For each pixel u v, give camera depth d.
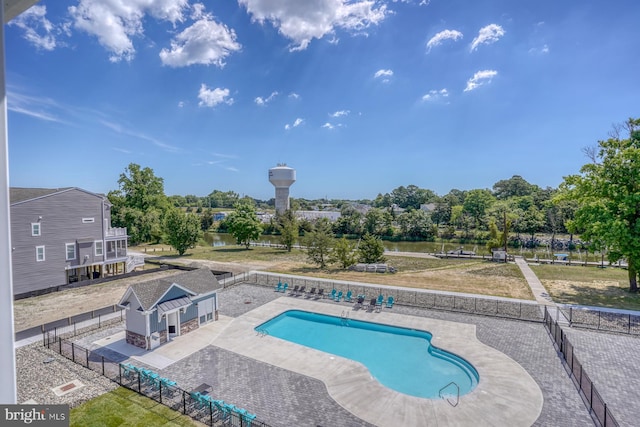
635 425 11.45
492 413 12.34
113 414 12.20
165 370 15.38
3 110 2.23
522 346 17.66
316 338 19.84
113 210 61.50
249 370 15.44
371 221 74.12
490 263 40.31
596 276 32.50
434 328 20.19
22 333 18.78
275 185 93.00
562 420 11.88
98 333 19.34
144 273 34.78
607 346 17.39
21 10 2.51
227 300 25.73
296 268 37.38
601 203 26.16
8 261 2.24
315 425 11.76
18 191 29.62
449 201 89.44
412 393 14.40
